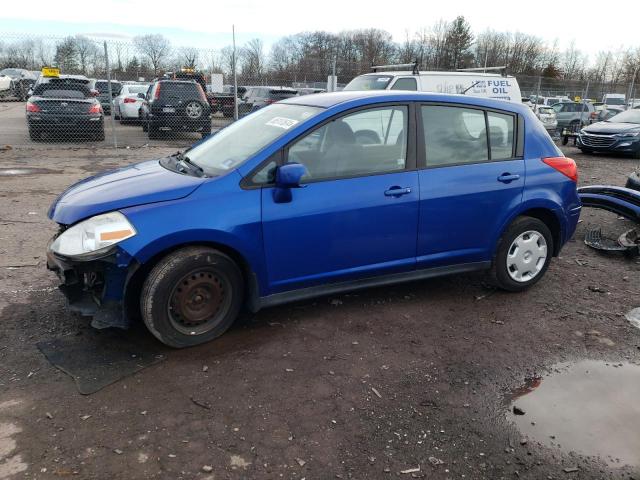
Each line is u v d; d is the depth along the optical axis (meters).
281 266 3.65
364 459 2.60
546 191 4.51
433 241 4.14
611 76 67.88
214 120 18.59
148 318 3.33
